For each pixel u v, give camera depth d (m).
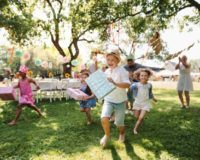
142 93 6.63
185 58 9.75
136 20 14.55
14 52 9.16
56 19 20.20
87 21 15.39
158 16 12.34
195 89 19.38
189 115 8.31
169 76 44.62
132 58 8.19
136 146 5.55
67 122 7.75
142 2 12.82
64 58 12.16
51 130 6.88
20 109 7.89
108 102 5.49
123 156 5.03
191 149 5.36
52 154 5.18
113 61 5.46
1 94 8.41
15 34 17.56
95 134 6.48
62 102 12.09
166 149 5.39
